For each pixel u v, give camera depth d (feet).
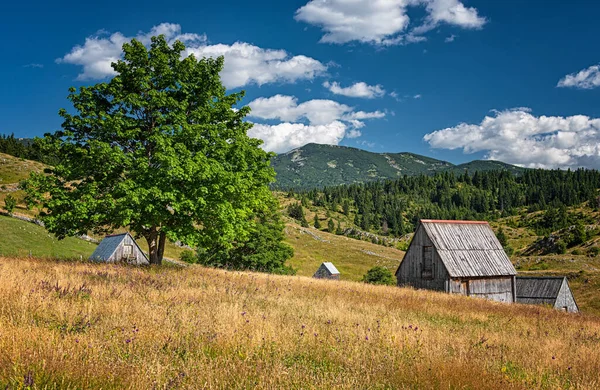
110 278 54.95
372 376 24.47
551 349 38.42
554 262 307.58
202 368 21.94
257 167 98.58
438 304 70.18
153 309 36.81
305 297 59.41
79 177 78.69
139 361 21.88
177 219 80.18
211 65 90.48
